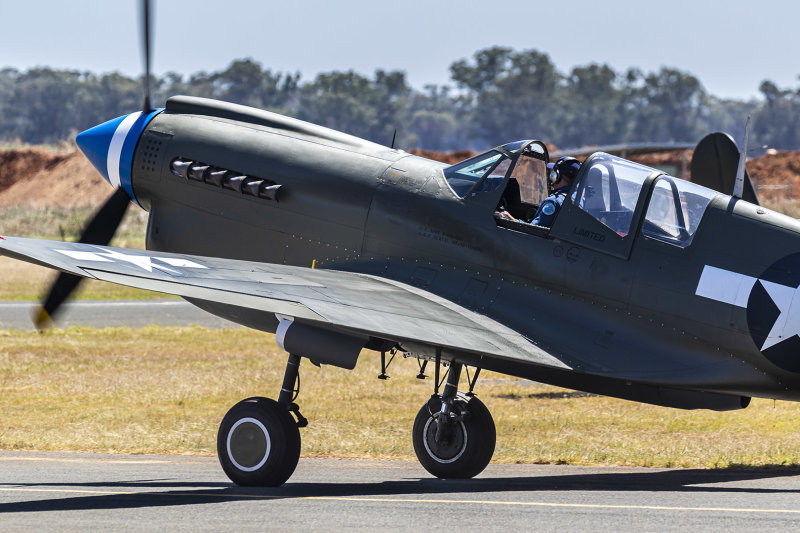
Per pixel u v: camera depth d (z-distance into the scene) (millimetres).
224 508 28984
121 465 39094
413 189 37906
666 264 32844
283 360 72500
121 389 60469
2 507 29406
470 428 36750
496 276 35344
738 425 48531
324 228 39438
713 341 32344
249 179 41281
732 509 28203
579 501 29828
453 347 30312
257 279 31703
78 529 26188
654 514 27500
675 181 33781
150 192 43906
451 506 29047
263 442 33031
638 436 46125
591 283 33625
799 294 31312
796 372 31609
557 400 57000
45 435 46875
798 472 36938
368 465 39938
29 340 79312
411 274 36906
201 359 72500
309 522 26812
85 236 44969
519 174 37938
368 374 66938
